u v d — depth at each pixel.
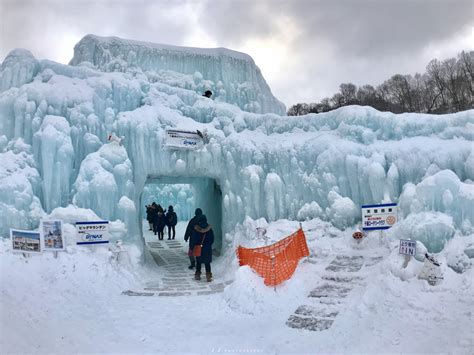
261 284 7.85
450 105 32.62
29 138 10.27
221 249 13.55
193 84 14.61
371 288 7.00
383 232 9.34
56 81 11.00
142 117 11.44
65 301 7.62
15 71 10.99
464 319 5.56
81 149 10.73
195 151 11.84
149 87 12.45
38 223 9.44
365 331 5.95
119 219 10.46
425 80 37.09
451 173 8.02
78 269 8.73
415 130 10.39
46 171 9.98
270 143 12.05
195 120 12.58
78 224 9.39
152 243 17.58
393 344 5.39
